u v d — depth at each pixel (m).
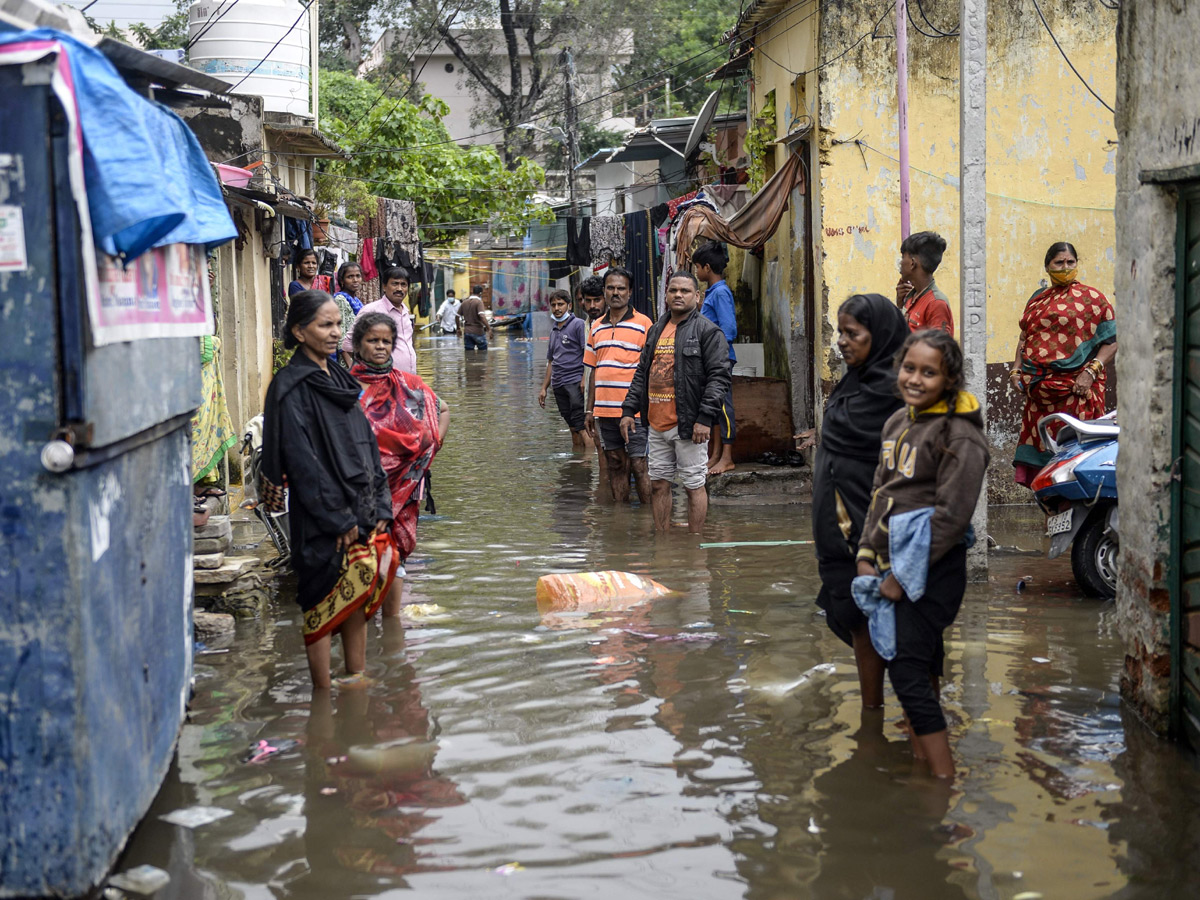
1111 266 10.23
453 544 8.48
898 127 9.74
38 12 3.35
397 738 4.68
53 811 3.18
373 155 25.38
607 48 44.28
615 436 9.96
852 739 4.58
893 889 3.41
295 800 4.09
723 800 4.04
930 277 6.80
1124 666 5.02
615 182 34.31
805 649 5.76
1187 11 4.36
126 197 3.13
